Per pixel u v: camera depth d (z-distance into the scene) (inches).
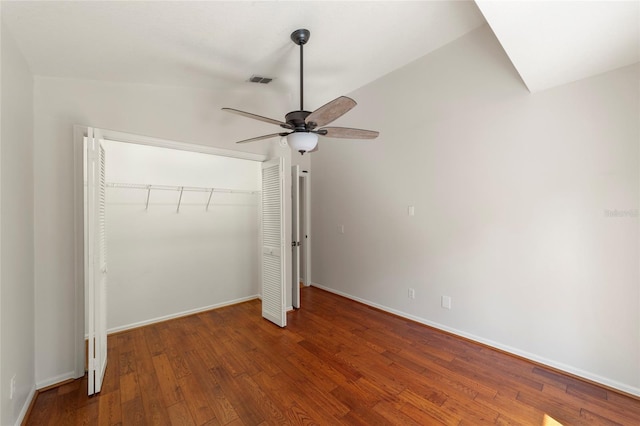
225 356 100.9
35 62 77.8
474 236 109.7
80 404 76.4
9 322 63.9
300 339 114.1
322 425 68.4
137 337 116.3
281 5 69.4
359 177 155.6
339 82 135.7
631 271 78.4
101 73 89.7
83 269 89.2
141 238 129.4
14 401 66.2
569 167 87.7
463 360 97.5
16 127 69.3
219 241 153.7
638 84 76.3
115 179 123.8
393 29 94.0
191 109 113.9
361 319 134.5
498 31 64.8
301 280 197.2
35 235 82.4
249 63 98.8
